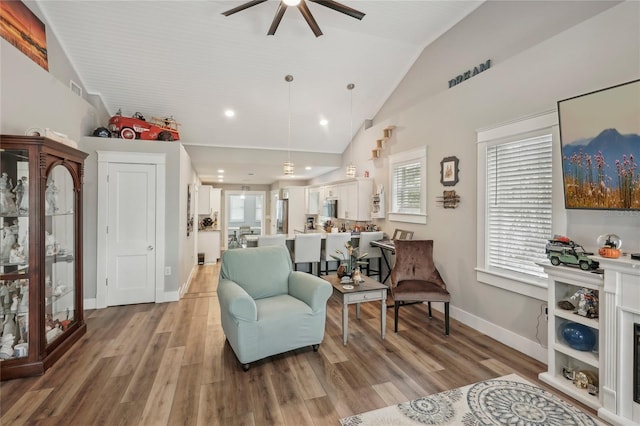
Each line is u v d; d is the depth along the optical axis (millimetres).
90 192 3916
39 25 3186
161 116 5012
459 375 2426
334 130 5973
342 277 3258
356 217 5516
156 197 4148
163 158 4164
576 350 2219
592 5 2498
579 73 2369
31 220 2375
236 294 2443
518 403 2080
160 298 4203
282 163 6445
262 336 2484
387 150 5074
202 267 6762
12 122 2572
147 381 2299
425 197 4145
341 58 4375
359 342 3006
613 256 1947
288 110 5273
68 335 2855
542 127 2639
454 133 3643
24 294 2373
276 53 4172
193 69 4266
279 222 9797
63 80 3768
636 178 1949
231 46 3994
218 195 9062
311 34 3953
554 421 1910
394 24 3861
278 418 1914
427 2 3484
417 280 3541
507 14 3199
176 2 3379
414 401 2090
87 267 3924
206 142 5906
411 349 2863
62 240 2967
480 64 3498
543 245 2693
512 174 2967
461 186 3547
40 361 2377
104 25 3562
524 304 2828
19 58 2656
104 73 4160
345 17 3707
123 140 4043
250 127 5598
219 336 3125
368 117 5715
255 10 3549
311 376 2389
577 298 2371
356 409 2004
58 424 1841
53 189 2793
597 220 2264
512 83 2916
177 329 3289
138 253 4113
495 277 3092
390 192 4973
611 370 1934
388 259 4945
